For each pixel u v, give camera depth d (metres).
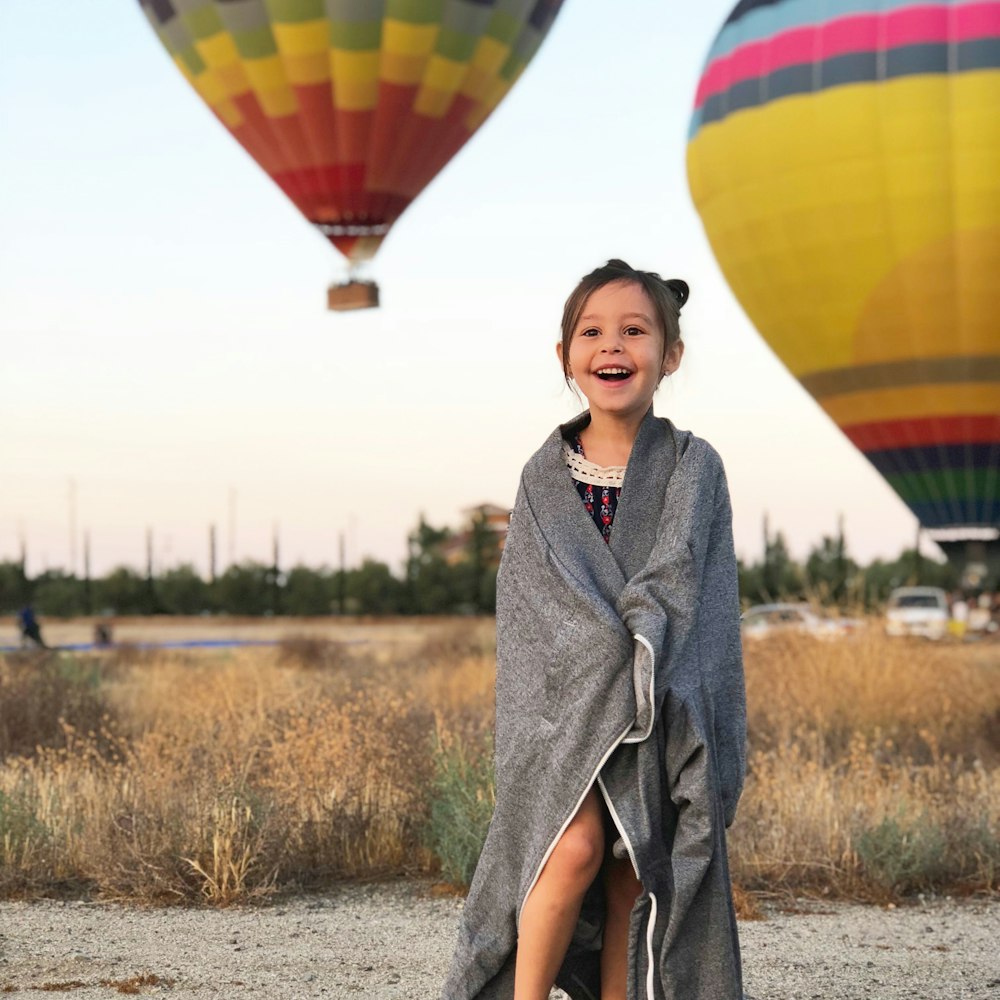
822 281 27.80
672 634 2.91
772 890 6.79
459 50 25.77
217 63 26.28
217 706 11.24
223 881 6.52
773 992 4.80
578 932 3.13
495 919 3.02
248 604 70.50
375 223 27.39
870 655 14.02
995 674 15.67
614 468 3.17
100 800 7.58
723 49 28.47
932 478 29.67
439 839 7.20
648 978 2.85
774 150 27.31
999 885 6.95
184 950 5.45
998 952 5.54
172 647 36.94
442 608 67.06
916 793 8.12
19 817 7.21
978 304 26.73
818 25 26.88
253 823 7.08
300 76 25.75
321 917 6.17
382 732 8.56
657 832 2.89
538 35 26.98
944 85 25.81
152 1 26.69
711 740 2.93
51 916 6.13
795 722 12.34
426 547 73.94
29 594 76.94
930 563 62.84
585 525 3.08
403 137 26.52
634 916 2.88
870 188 26.55
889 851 6.92
